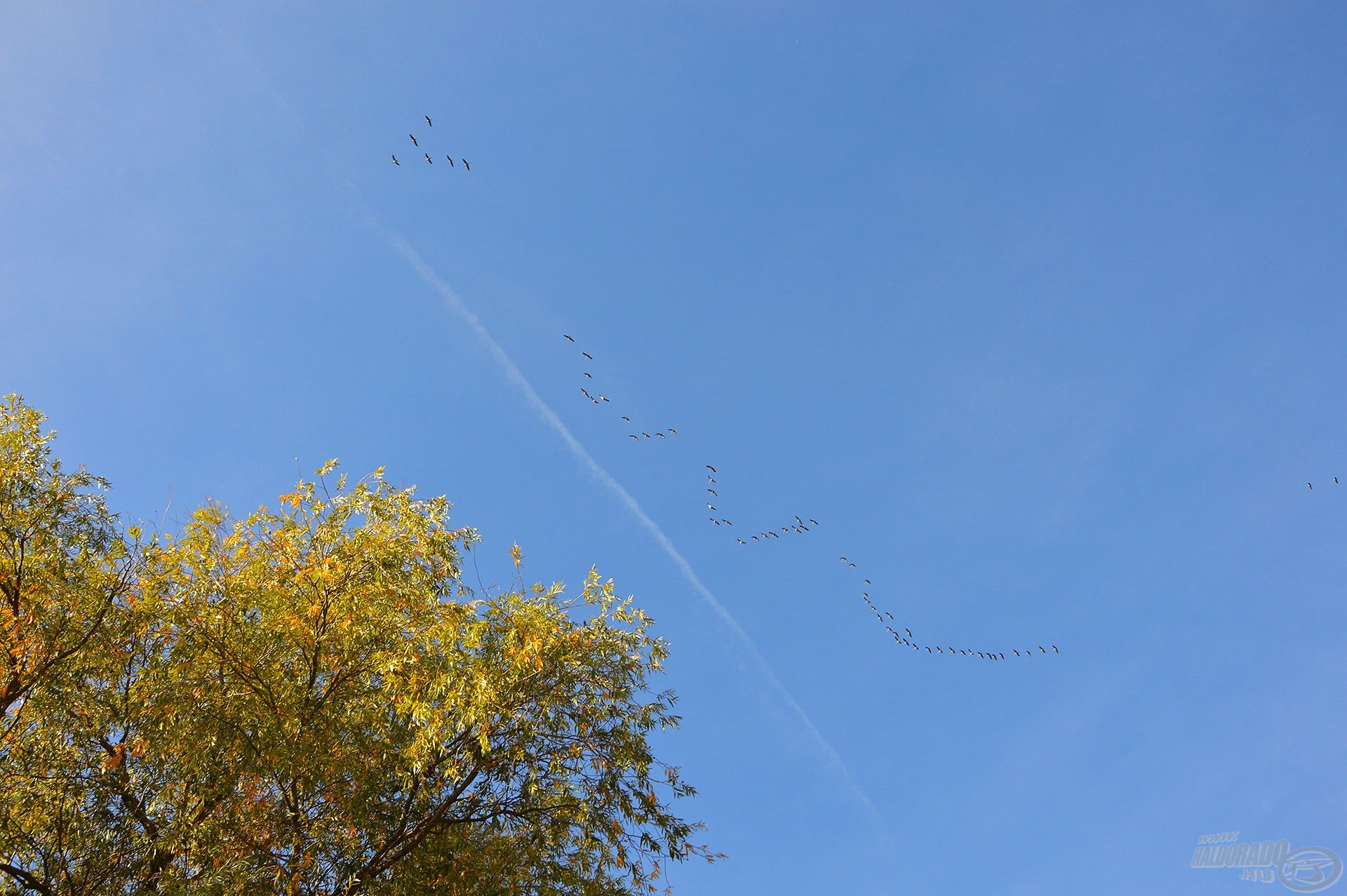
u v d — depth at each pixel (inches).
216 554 561.0
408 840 505.4
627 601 603.8
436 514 619.5
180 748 476.7
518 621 552.1
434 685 509.4
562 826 531.2
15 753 487.5
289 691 511.2
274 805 495.8
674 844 539.8
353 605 546.0
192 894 436.8
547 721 539.5
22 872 463.2
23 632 514.9
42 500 558.9
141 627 530.0
